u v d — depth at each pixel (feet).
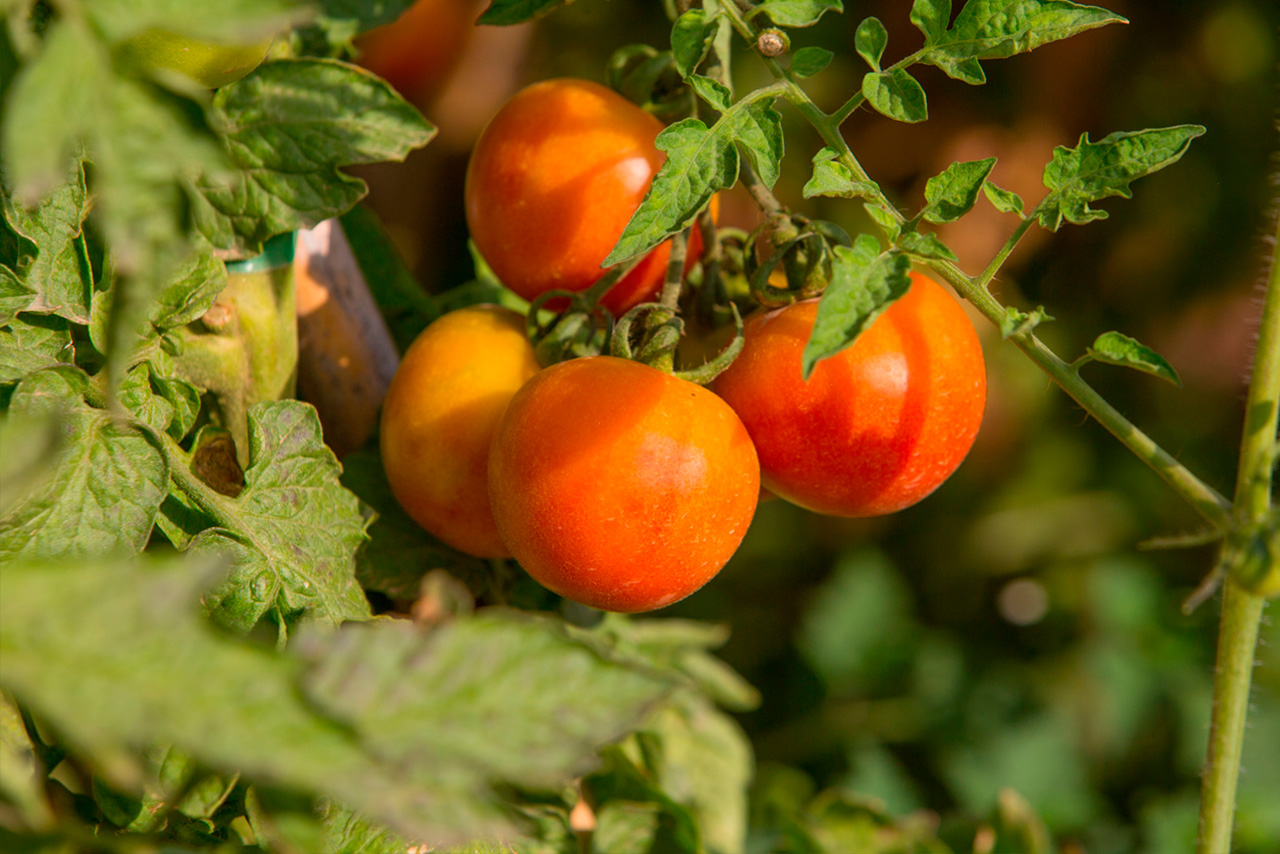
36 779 1.87
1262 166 4.36
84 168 1.96
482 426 2.12
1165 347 4.68
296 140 2.06
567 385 2.03
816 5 2.01
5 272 1.91
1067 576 4.72
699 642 2.60
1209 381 4.68
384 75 3.28
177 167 1.72
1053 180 1.97
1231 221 4.42
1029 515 4.75
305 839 1.77
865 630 4.04
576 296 2.13
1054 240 4.61
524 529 2.04
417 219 4.08
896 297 1.88
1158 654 4.05
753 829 2.76
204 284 2.00
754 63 3.92
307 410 2.05
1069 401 4.70
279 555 2.00
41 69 1.69
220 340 2.10
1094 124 4.38
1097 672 4.02
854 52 4.15
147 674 1.69
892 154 4.28
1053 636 4.62
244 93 2.06
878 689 4.01
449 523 2.15
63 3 1.71
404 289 2.46
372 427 2.30
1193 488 1.97
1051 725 3.99
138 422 1.93
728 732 2.63
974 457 4.63
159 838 1.88
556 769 1.72
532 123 2.16
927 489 2.13
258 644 1.72
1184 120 4.38
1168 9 4.23
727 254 2.22
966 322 2.13
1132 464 4.74
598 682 1.74
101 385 1.96
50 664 1.69
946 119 4.28
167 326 1.99
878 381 2.07
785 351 2.09
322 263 2.25
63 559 1.88
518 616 1.75
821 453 2.09
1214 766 2.03
